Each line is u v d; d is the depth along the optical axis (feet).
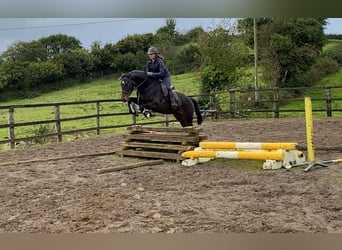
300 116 49.73
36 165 22.40
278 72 63.62
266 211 12.85
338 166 19.21
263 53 64.08
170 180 17.85
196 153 20.99
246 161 21.72
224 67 58.59
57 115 32.53
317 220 11.85
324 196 14.30
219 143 21.16
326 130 32.35
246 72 63.10
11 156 25.86
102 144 30.71
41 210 13.64
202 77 59.77
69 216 12.89
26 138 30.14
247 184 16.65
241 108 53.52
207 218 12.31
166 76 23.61
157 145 23.03
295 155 19.98
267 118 46.96
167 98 23.72
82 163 22.77
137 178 18.40
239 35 65.72
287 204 13.55
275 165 19.21
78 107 69.62
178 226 11.64
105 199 14.69
